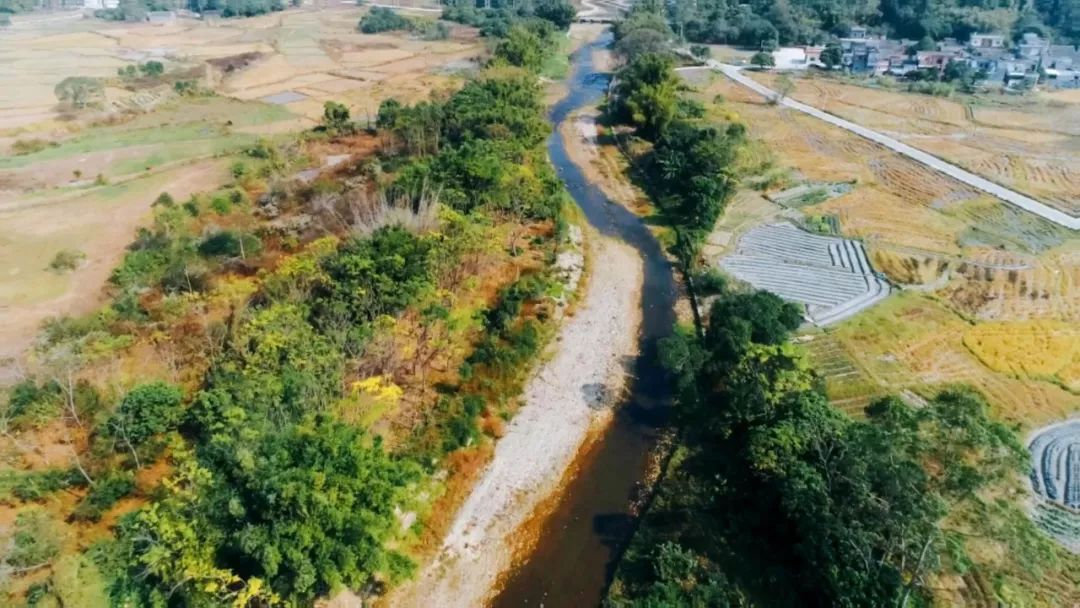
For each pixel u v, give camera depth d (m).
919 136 106.06
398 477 34.81
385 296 50.72
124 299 54.28
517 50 135.50
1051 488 41.09
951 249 70.62
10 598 32.53
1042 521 38.81
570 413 51.28
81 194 77.38
